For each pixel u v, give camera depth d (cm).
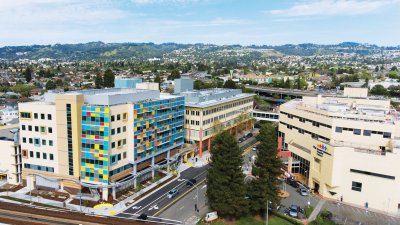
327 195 10381
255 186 8881
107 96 9600
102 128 9381
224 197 8544
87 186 9538
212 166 9106
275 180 9038
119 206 9338
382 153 9631
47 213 8656
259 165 9069
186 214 9031
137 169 10781
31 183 10369
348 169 9950
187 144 14425
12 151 10612
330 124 10750
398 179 9406
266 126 13975
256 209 8838
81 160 9750
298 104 13562
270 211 9281
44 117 9919
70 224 8062
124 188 10231
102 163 9519
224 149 8700
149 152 11175
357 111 11894
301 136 12231
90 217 8494
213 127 15138
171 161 12288
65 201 9550
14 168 10712
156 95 12100
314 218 8981
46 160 10131
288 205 9794
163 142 11975
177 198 10038
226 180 8556
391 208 9544
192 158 13900
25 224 7919
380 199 9650
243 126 18862
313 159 10956
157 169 11838
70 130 9619
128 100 10525
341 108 12275
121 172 10131
